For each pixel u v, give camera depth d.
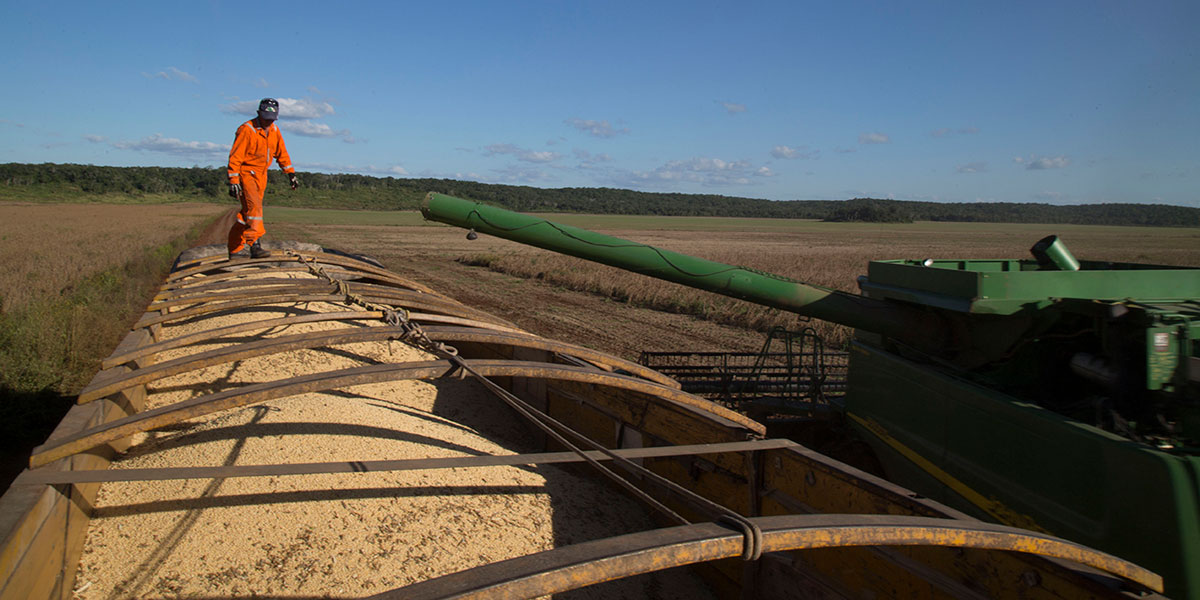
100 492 2.81
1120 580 2.14
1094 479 2.83
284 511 2.71
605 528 3.37
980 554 2.41
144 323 4.71
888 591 2.69
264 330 5.24
